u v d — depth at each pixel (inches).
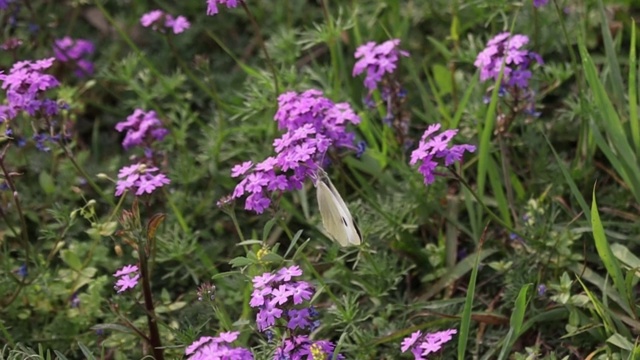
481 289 301.4
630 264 281.7
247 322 251.3
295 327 230.2
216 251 322.0
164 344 282.2
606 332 267.7
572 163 316.8
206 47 397.1
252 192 247.8
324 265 303.4
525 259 287.4
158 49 400.8
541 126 322.3
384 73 301.4
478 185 296.7
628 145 287.4
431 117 332.5
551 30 350.0
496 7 338.3
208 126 364.5
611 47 305.9
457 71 356.8
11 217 328.8
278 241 325.4
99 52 401.7
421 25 382.0
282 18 392.5
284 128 276.7
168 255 303.0
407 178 312.5
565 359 258.2
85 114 382.3
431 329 282.5
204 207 334.3
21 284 289.9
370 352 275.1
